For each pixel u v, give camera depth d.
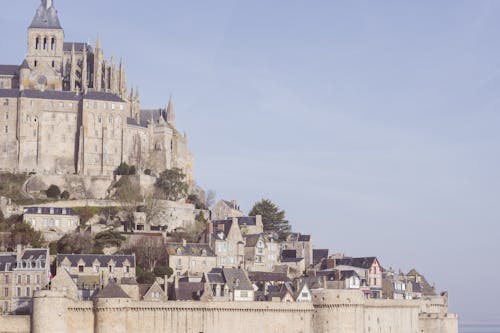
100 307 198.62
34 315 193.25
